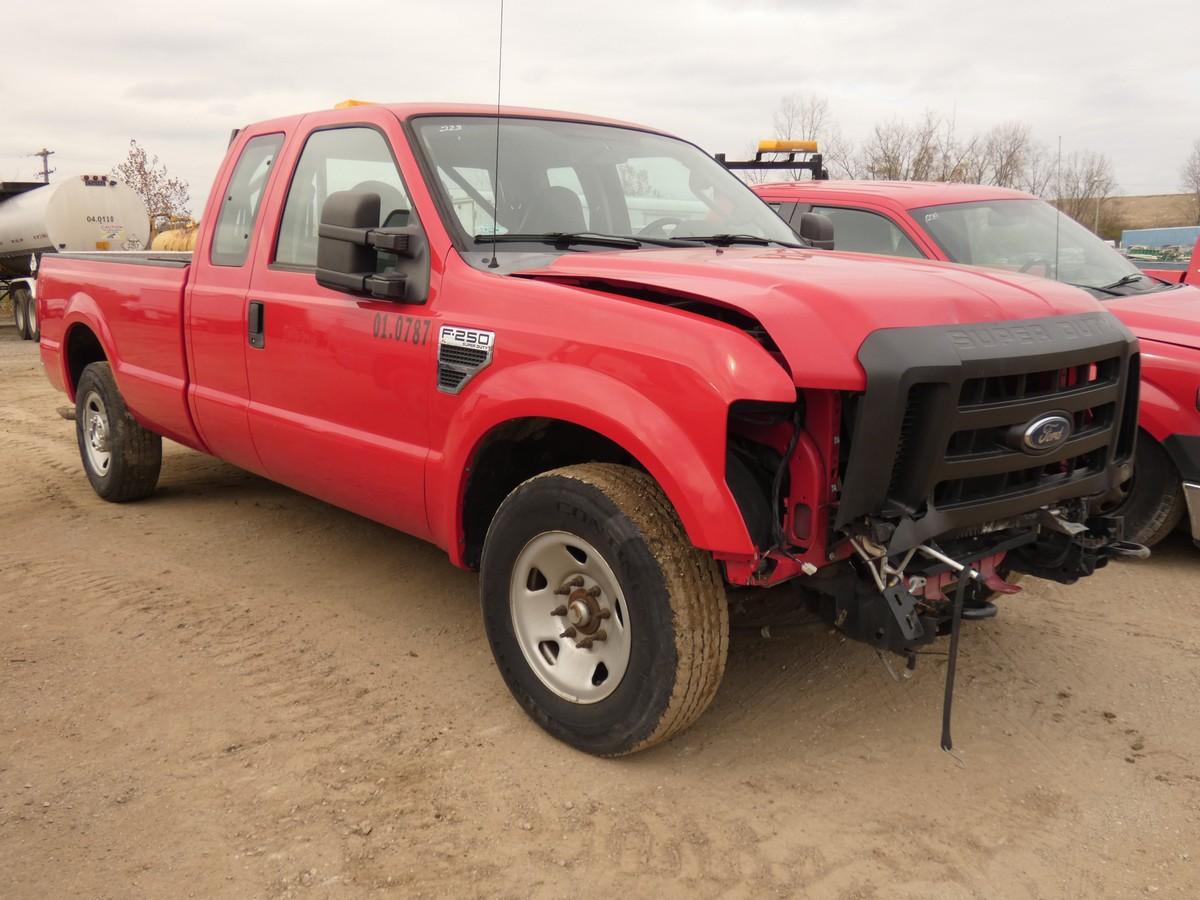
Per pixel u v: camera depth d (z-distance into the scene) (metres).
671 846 2.77
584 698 3.17
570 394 3.00
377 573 4.87
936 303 2.92
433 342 3.51
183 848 2.74
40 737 3.31
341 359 3.94
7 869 2.64
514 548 3.29
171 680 3.74
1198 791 3.07
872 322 2.74
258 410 4.46
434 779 3.08
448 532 3.58
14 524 5.68
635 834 2.82
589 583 3.13
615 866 2.68
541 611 3.32
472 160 3.90
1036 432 2.94
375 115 4.04
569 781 3.08
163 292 5.07
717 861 2.71
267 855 2.71
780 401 2.65
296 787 3.03
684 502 2.76
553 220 3.90
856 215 6.34
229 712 3.49
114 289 5.55
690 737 3.36
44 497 6.27
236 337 4.54
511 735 3.35
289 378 4.25
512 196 3.86
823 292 2.83
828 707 3.58
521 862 2.69
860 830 2.86
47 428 8.78
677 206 4.38
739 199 4.67
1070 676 3.86
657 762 3.20
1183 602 4.64
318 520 5.72
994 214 6.25
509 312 3.28
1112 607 4.58
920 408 2.74
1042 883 2.64
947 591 3.10
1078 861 2.73
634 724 3.02
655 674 2.93
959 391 2.75
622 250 3.78
